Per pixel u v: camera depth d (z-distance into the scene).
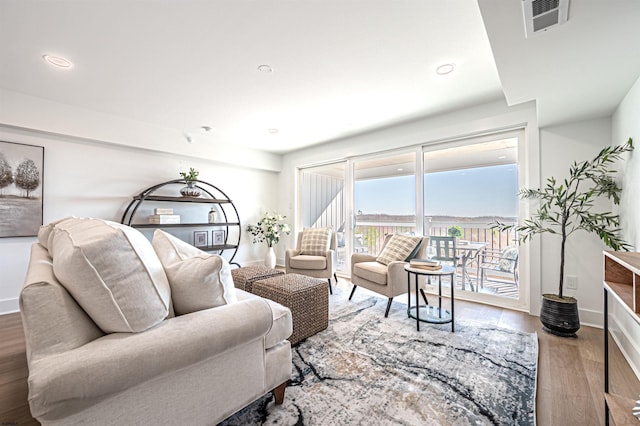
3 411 1.41
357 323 2.55
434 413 1.38
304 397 1.49
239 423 1.30
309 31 1.88
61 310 0.87
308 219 5.22
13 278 2.93
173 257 1.30
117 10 1.68
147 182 3.93
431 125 3.50
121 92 2.82
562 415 1.39
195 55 2.17
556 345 2.12
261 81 2.59
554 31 1.37
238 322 1.15
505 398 1.50
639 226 1.86
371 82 2.60
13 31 1.86
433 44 2.02
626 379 1.68
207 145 4.42
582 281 2.56
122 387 0.84
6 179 2.87
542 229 2.56
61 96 2.92
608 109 2.32
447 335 2.29
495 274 3.11
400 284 2.78
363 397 1.50
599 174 2.46
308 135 4.29
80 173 3.36
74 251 0.88
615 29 1.34
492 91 2.78
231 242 4.96
